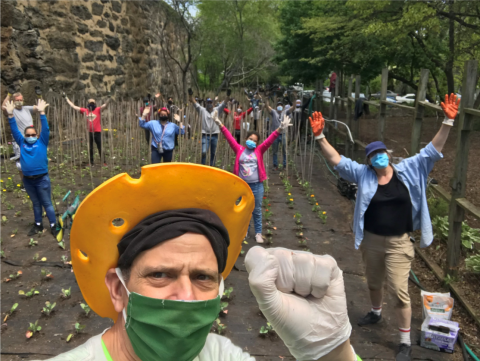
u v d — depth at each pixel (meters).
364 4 11.44
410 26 10.77
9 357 3.51
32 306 4.28
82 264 1.00
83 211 0.94
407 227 3.70
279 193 9.04
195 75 28.92
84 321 4.05
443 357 3.70
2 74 10.94
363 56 14.03
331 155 3.91
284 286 1.03
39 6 12.91
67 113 12.21
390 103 7.57
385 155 3.65
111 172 9.96
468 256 5.38
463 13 10.85
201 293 0.96
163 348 0.90
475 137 10.98
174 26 24.47
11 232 6.16
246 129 11.26
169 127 8.58
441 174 8.76
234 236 1.11
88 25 14.92
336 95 14.28
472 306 4.30
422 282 5.07
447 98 3.63
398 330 4.11
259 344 3.80
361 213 3.75
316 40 14.91
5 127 11.05
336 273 1.06
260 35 25.12
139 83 19.48
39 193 5.93
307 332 1.01
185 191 0.97
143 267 0.93
